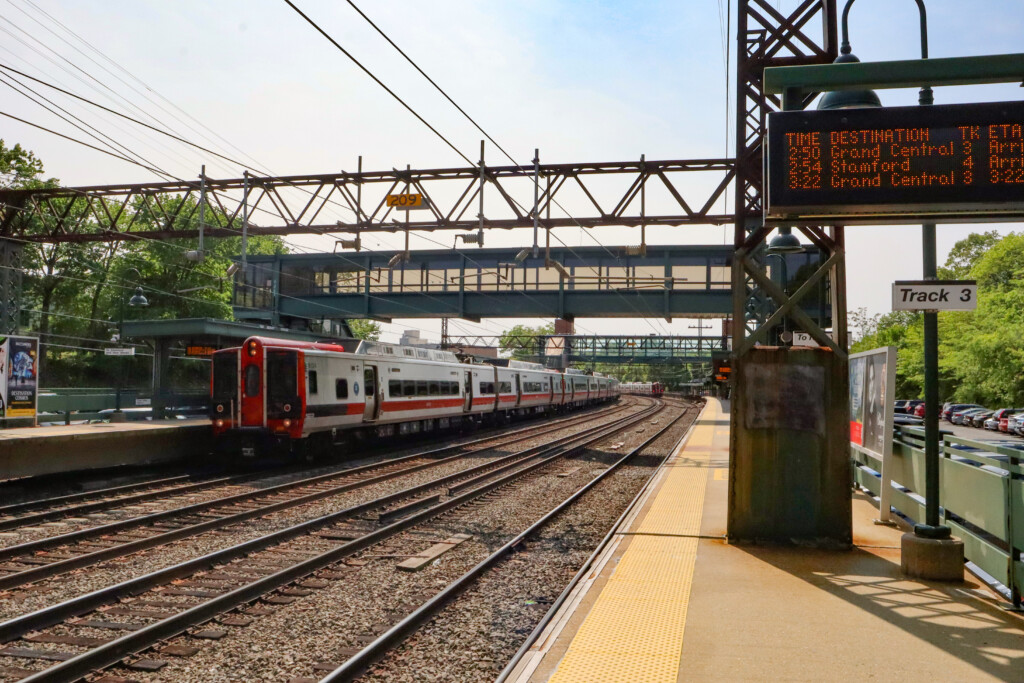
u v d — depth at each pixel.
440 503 14.02
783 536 9.23
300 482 16.34
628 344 89.38
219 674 5.87
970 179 7.28
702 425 38.47
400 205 21.70
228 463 21.20
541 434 33.47
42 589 8.20
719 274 40.75
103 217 48.31
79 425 20.94
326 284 44.91
